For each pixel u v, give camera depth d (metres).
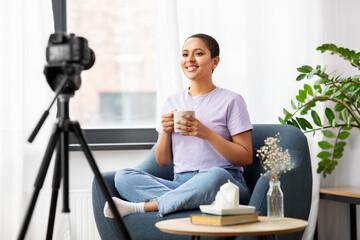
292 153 2.25
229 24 2.98
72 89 1.50
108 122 3.13
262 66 2.99
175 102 2.44
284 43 3.01
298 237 2.16
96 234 2.82
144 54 3.16
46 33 2.80
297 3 3.02
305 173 2.19
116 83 3.14
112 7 3.13
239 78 2.99
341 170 3.09
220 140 2.17
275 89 2.99
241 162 2.22
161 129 2.54
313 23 3.01
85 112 3.11
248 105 2.98
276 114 2.99
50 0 2.82
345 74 3.04
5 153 2.66
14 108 2.69
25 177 2.75
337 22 3.07
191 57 2.35
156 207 2.08
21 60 2.70
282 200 1.74
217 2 2.97
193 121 2.13
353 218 2.99
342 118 2.81
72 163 2.95
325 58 3.02
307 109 2.70
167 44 2.87
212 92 2.39
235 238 1.92
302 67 2.71
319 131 2.96
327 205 3.11
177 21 2.86
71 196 2.79
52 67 1.50
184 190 1.99
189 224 1.64
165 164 2.42
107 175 2.24
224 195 1.66
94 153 2.98
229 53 2.98
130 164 3.03
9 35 2.70
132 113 3.15
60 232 2.72
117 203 2.07
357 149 3.08
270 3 3.01
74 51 1.48
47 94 2.78
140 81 3.16
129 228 2.05
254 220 1.69
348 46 3.09
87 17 3.11
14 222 2.66
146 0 3.16
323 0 3.01
